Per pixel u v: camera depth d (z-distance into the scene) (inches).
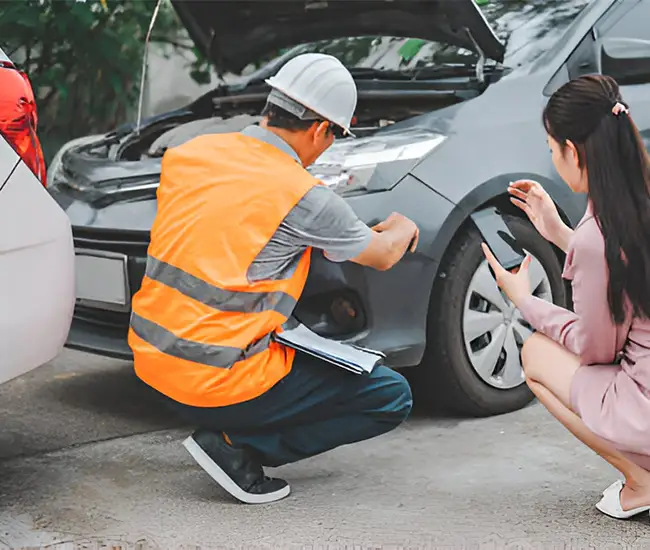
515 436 134.2
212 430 110.6
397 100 150.9
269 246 101.9
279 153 104.4
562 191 143.9
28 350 102.6
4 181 100.3
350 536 102.3
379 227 111.4
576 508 109.3
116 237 133.9
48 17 248.8
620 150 95.0
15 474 121.6
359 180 126.9
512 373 142.9
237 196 101.8
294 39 173.2
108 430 139.6
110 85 258.1
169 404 110.8
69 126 259.0
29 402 152.4
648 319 96.2
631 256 94.0
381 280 126.9
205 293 101.4
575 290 98.3
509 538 101.2
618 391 99.0
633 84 166.4
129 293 133.9
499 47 147.8
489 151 137.3
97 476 121.2
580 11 161.5
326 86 103.5
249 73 184.2
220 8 162.4
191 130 164.2
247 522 106.5
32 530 104.7
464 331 136.6
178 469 123.9
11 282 100.1
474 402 139.8
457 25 146.1
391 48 166.1
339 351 106.7
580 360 103.0
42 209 104.9
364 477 120.3
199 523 106.2
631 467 103.1
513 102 145.1
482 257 137.2
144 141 165.3
